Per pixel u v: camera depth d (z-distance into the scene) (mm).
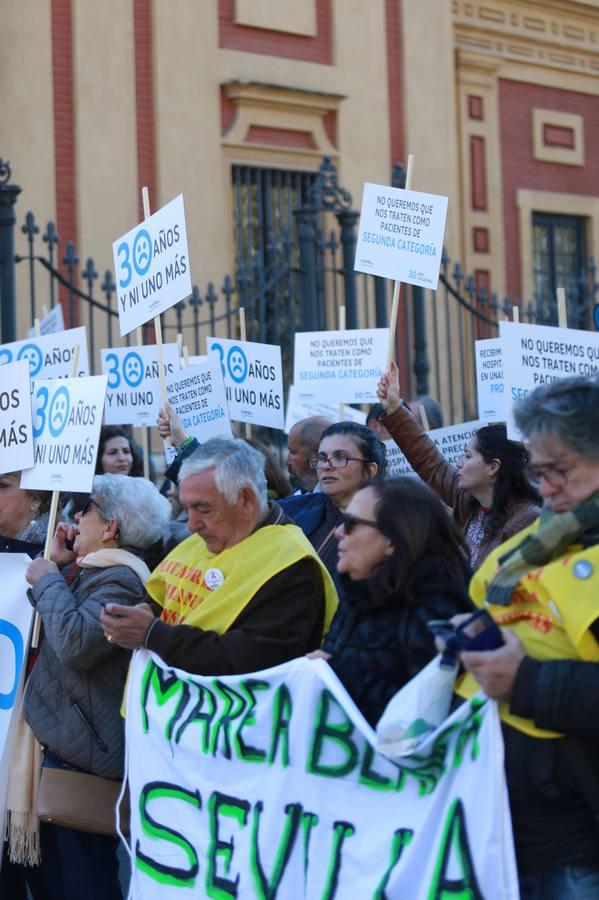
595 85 17875
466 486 5160
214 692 3844
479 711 3139
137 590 4418
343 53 14516
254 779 3697
